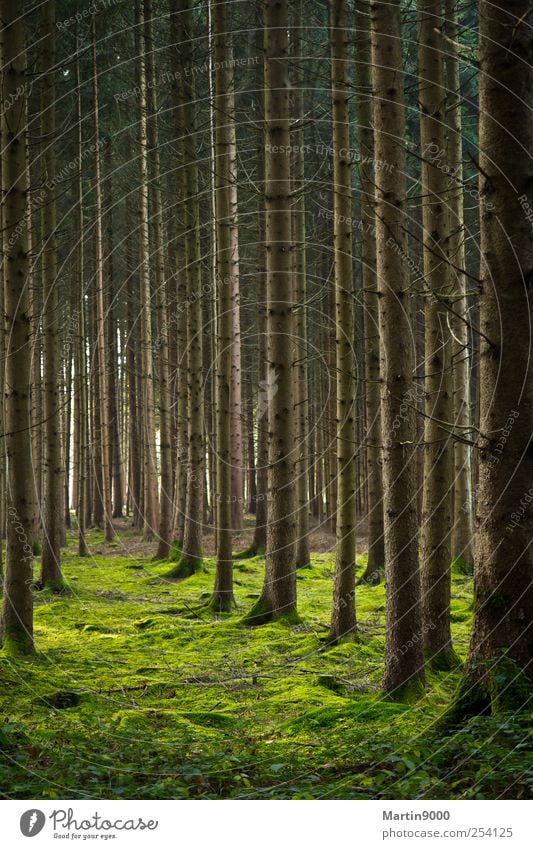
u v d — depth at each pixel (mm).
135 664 11477
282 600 13898
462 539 17938
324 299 25703
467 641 12266
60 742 7426
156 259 23484
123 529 33156
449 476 10523
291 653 11883
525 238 6949
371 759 6637
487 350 7062
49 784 6000
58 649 12133
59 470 17688
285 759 6902
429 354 10844
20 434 11000
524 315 6930
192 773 6336
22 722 8312
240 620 14016
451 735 6812
